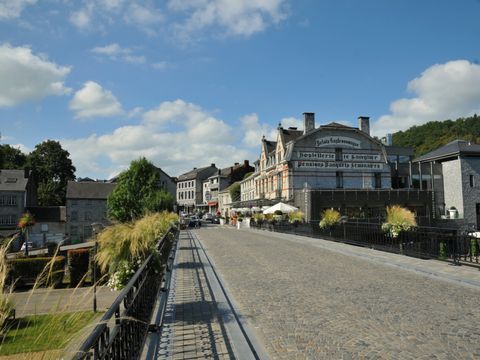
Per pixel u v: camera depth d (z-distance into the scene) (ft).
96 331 8.20
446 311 20.86
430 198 119.65
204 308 22.81
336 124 135.23
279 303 23.53
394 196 116.16
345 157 131.23
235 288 28.32
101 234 22.03
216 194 274.77
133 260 21.57
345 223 60.34
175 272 36.22
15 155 226.79
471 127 276.41
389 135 167.22
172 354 15.76
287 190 125.18
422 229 41.65
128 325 12.75
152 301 21.15
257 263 40.75
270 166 145.28
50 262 10.33
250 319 20.44
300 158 126.41
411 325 18.62
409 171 137.39
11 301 9.07
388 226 44.98
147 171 180.65
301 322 19.62
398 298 23.90
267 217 111.04
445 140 258.16
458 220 116.37
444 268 33.19
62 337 8.09
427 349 15.58
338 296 24.79
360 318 19.95
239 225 132.67
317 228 72.18
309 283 29.22
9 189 170.71
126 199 173.78
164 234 35.73
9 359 7.25
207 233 103.30
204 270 37.06
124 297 11.73
